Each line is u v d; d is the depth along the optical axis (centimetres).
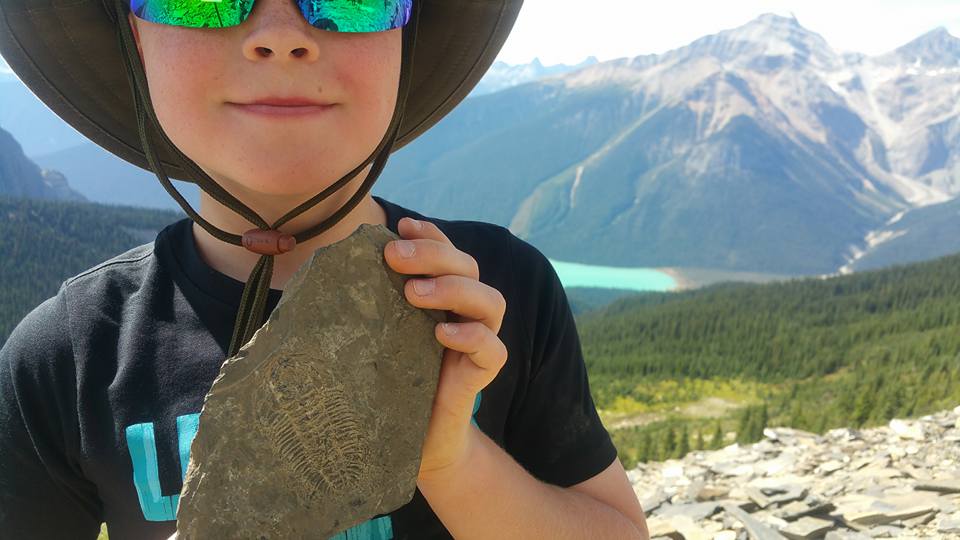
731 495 231
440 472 36
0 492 39
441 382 35
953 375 1683
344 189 39
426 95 50
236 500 32
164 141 36
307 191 35
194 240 42
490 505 37
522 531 38
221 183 37
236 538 32
